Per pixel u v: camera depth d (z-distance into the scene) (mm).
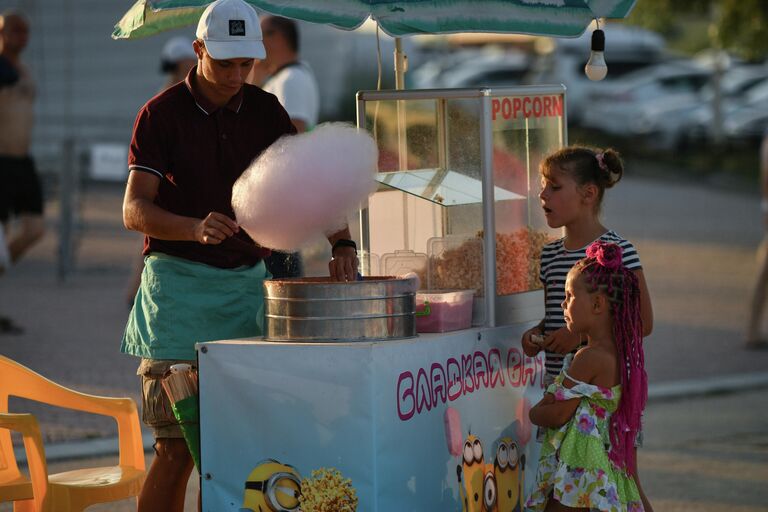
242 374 5551
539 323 6793
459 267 6570
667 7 35969
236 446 5594
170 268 6039
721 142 39688
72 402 6355
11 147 14531
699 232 25188
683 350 14289
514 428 6844
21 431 5668
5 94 14453
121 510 8352
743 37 34000
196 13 6695
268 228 5461
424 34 6176
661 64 46031
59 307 15992
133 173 5859
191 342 6027
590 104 43219
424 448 5781
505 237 6723
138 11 6391
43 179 23672
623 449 5977
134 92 32094
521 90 6773
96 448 9562
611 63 45969
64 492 5777
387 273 6746
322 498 5426
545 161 6598
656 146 40750
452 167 6539
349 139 5469
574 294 5961
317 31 36688
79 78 31578
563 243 6660
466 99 6434
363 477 5387
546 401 6070
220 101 5969
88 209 26359
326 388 5402
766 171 14414
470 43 56000
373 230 6793
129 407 6355
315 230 5484
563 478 5926
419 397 5715
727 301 17531
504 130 6652
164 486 6141
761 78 43281
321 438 5438
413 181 6590
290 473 5504
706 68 44094
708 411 11531
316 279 6074
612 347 5957
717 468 9531
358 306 5500
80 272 19188
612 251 5941
